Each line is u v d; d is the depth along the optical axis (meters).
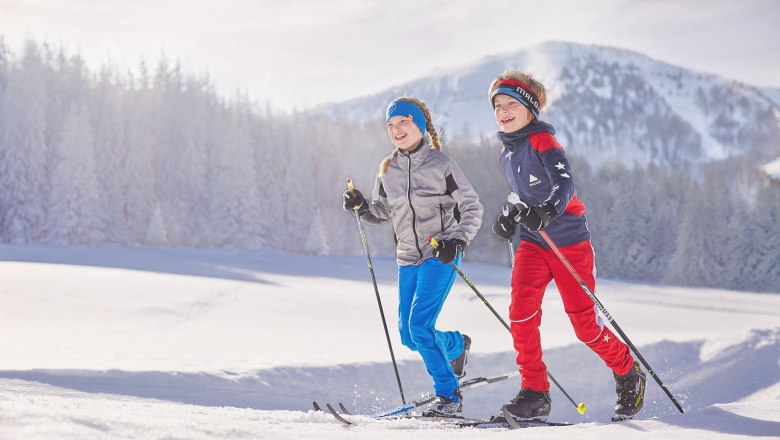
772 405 2.51
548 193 3.20
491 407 6.32
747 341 7.54
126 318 12.74
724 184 56.50
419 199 3.72
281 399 5.25
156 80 52.41
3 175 41.50
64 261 25.83
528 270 3.18
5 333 9.41
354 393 5.88
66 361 5.78
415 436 2.17
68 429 1.54
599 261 54.28
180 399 4.62
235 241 46.97
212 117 53.22
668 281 49.44
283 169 53.44
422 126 3.80
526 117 3.27
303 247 52.06
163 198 48.50
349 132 65.12
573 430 2.29
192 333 10.66
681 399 6.39
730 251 48.91
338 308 16.39
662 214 54.88
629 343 2.99
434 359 3.60
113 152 46.69
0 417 1.60
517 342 3.16
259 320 13.63
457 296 20.83
